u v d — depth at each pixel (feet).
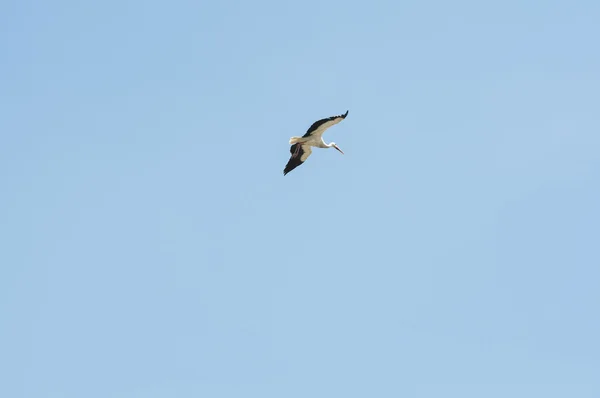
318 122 248.73
